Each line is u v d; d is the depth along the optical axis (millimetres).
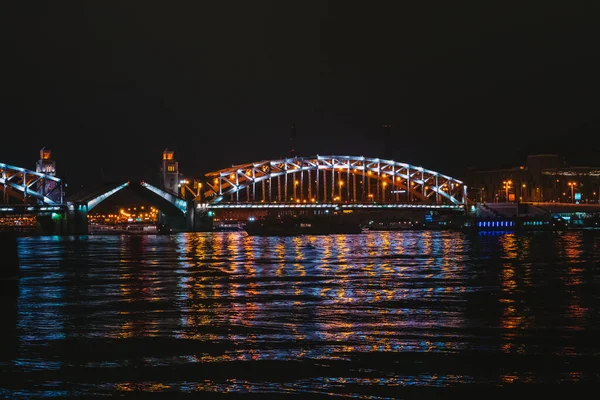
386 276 64938
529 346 33000
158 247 125438
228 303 46781
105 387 27359
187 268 75688
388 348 32656
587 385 27469
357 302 47031
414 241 142875
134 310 43844
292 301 47656
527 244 125375
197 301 47844
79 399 26125
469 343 33594
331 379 28188
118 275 67562
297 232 192000
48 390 27016
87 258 94562
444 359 30828
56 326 38219
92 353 31984
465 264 78938
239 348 32781
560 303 46312
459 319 39938
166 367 29797
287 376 28562
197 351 32312
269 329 37062
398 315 41406
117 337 35250
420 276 64875
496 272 68688
